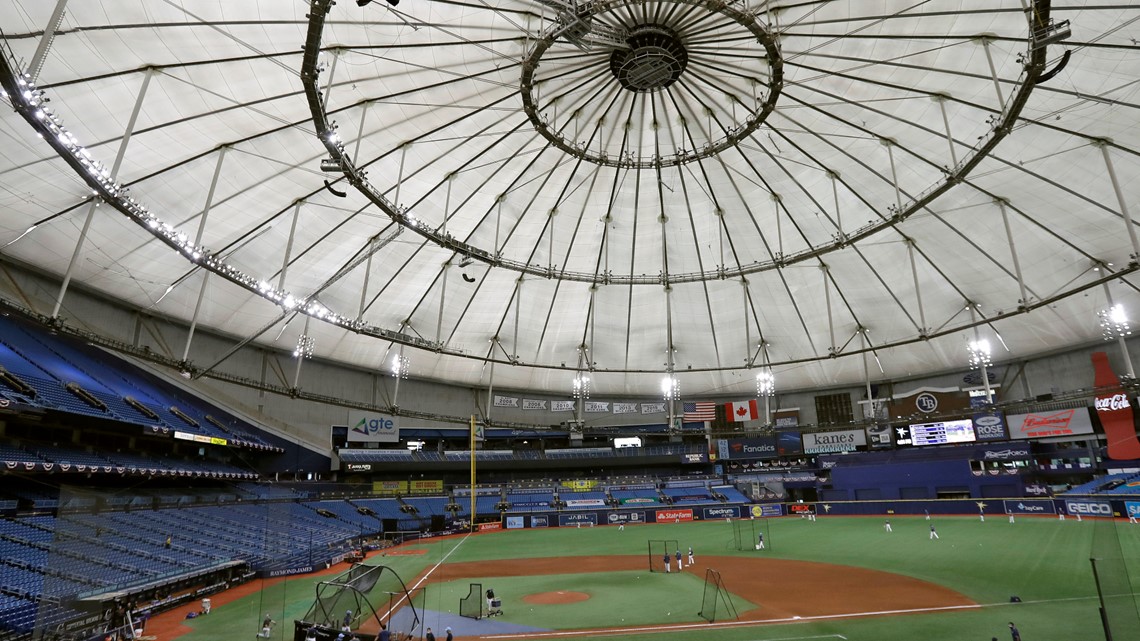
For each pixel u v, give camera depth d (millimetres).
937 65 34375
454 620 23406
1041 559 32906
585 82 38094
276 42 28922
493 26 32031
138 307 47219
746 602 25500
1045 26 25469
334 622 18234
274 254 44344
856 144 42938
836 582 29453
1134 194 40156
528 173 46062
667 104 41625
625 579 32062
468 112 38406
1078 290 42875
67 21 24094
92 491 17359
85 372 41594
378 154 39219
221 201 37875
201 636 20938
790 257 49969
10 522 28125
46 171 31219
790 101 39844
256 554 33344
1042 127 37188
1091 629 19391
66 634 14219
